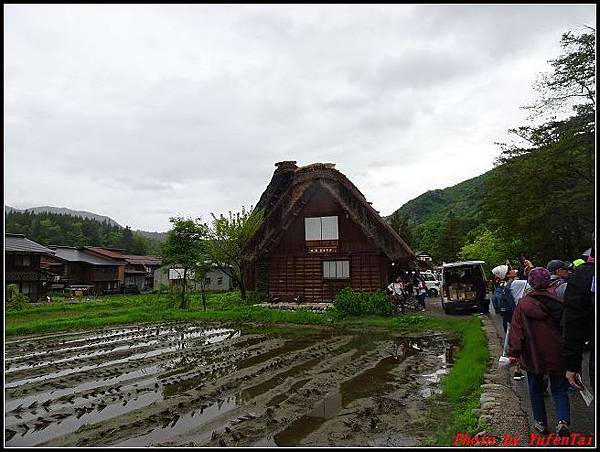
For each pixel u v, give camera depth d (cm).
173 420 706
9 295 2728
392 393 852
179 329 1884
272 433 643
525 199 1994
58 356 1300
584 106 1845
